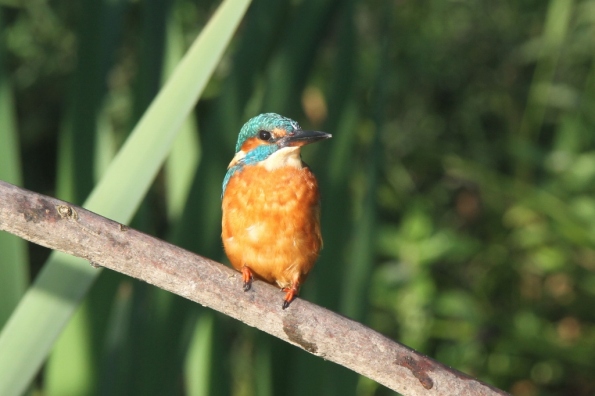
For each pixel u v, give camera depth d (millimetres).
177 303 4902
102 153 4926
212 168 4922
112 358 4918
